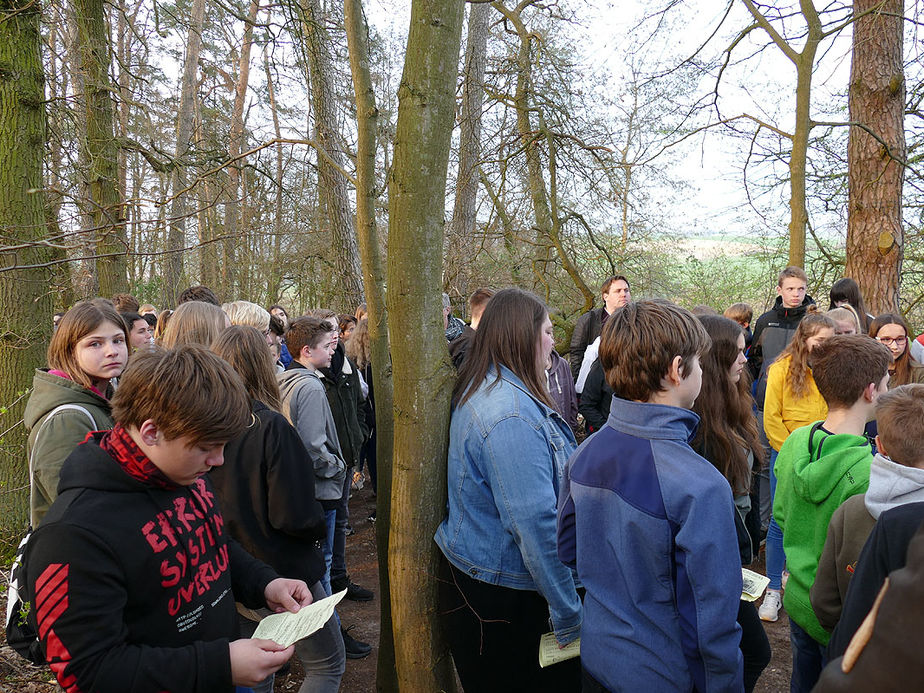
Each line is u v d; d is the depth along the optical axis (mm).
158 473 1283
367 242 2191
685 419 1521
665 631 1452
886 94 5812
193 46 11344
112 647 1165
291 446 2125
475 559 1812
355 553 4492
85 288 7203
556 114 6930
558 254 7211
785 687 2857
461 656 1892
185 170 5727
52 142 5195
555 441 1870
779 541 3436
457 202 9562
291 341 3236
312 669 2283
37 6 3971
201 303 2836
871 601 1374
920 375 3523
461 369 1981
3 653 2732
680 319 1531
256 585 1658
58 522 1181
